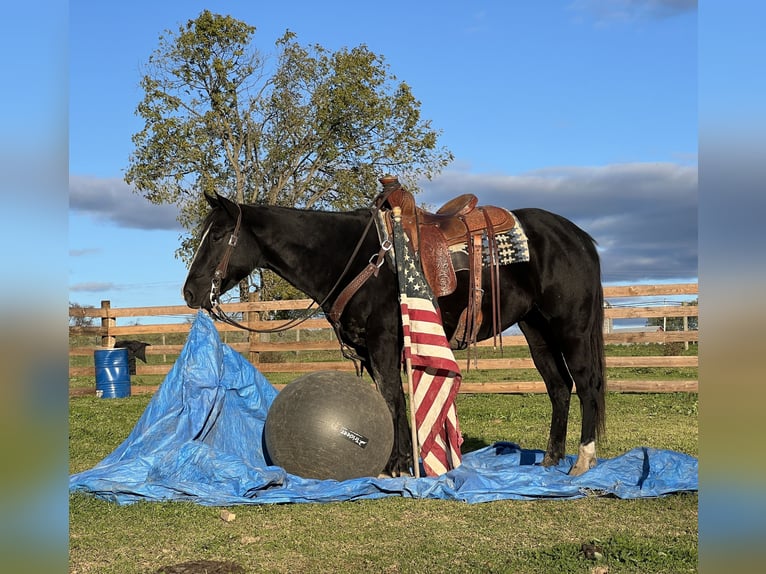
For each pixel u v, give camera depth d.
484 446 7.42
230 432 6.22
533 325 6.04
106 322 14.51
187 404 5.86
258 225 5.57
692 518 4.41
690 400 11.16
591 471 5.23
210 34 26.08
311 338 25.45
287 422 5.26
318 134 27.06
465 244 5.53
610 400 11.29
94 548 3.96
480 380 15.11
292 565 3.64
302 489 5.02
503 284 5.54
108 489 4.98
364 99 26.58
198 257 5.55
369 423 5.21
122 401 12.68
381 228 5.52
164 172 26.02
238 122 27.00
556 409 6.02
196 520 4.48
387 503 4.85
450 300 5.54
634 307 11.84
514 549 3.84
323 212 5.71
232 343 13.73
